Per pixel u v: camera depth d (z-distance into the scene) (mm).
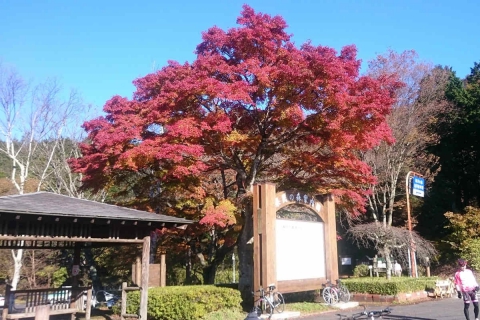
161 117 13992
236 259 27031
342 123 13375
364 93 12977
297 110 12945
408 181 21656
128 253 20500
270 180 16391
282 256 13398
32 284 23266
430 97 25109
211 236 19750
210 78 13078
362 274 25844
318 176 16047
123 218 10812
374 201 24688
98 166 14336
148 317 12508
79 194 22500
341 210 22250
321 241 15164
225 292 12820
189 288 12742
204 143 14578
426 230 30469
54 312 12562
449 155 31312
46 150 22828
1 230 9250
